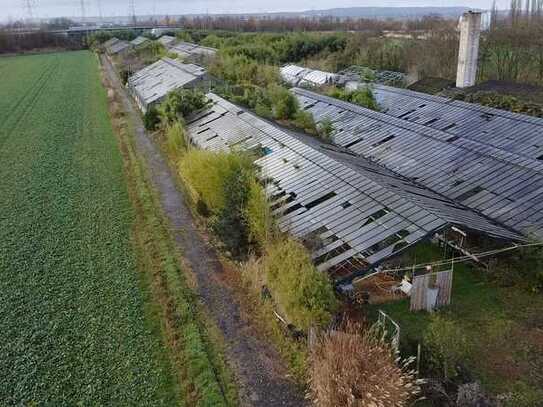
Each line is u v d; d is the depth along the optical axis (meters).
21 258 30.86
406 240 25.84
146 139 57.53
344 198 31.12
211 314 25.66
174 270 29.36
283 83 78.50
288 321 23.34
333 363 18.33
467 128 47.09
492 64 76.38
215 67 81.56
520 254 27.66
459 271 29.08
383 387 17.38
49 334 23.86
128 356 22.44
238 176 31.55
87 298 26.83
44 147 54.59
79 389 20.50
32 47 176.38
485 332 23.98
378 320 22.56
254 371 21.77
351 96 63.56
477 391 18.84
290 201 33.06
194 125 54.66
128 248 32.34
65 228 35.09
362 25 181.75
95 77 106.44
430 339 21.20
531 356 22.36
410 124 47.81
